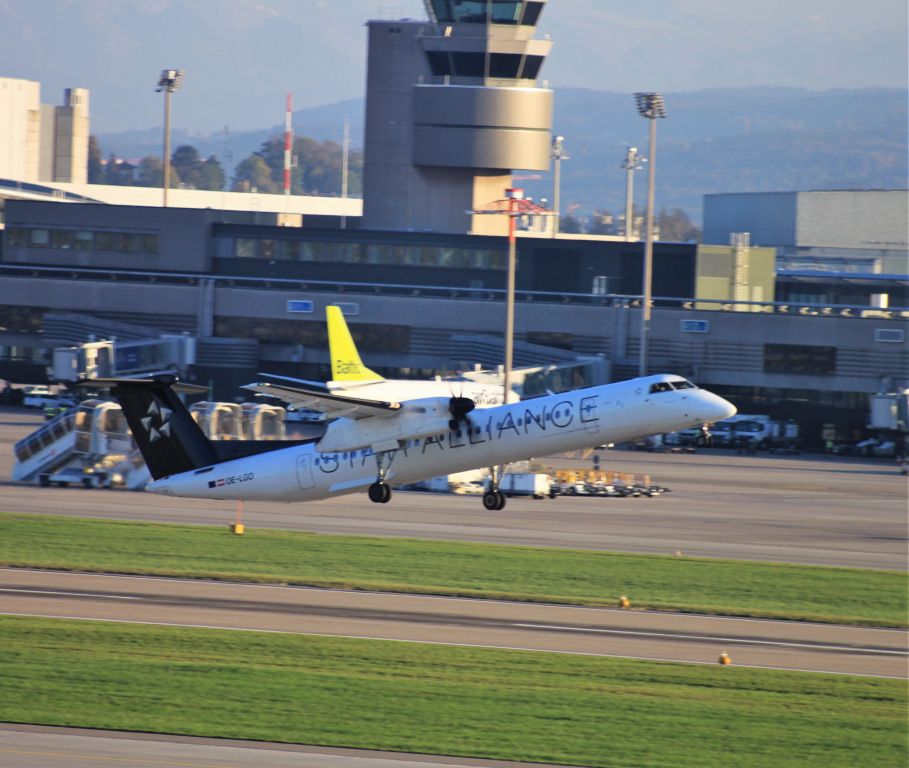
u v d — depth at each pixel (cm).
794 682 13938
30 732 11662
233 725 12019
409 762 11138
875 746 11869
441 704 12812
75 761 10794
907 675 14388
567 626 16288
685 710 12812
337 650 14738
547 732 12069
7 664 13825
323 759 11100
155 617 16175
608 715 12606
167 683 13275
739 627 16562
